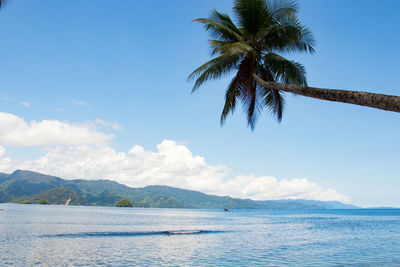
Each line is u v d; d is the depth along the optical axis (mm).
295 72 12953
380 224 45781
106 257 13266
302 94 7648
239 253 15016
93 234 23219
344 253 15438
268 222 51625
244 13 12766
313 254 14953
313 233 28266
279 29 12250
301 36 11930
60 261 12039
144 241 19641
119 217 57938
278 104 14414
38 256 12984
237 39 13273
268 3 12227
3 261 11719
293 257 13969
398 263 12703
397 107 4707
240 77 13297
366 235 26312
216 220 57688
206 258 13453
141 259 12977
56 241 18281
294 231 30688
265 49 13555
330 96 6430
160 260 12820
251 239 22000
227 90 14102
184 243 18984
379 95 5125
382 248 17625
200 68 12805
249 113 14070
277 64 13242
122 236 22453
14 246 15641
